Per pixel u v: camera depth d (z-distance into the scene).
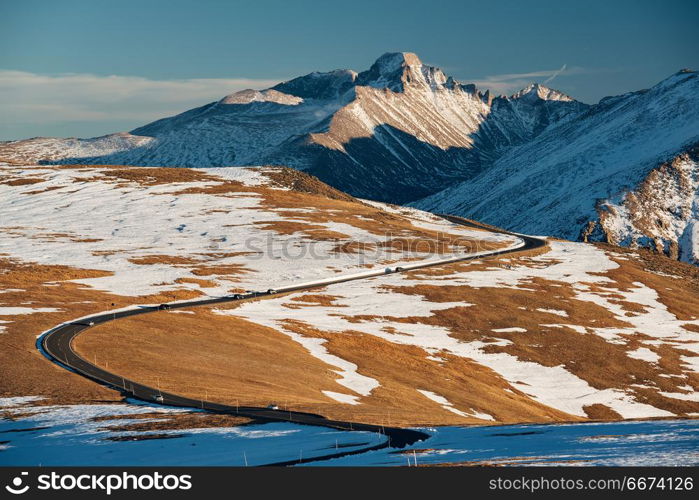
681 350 131.25
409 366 104.44
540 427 61.25
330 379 88.81
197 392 71.75
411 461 46.38
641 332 140.25
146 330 102.31
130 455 49.47
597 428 59.34
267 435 54.88
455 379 102.19
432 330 128.88
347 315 132.00
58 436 54.41
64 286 137.50
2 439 54.06
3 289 130.25
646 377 116.56
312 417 61.78
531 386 109.12
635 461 44.81
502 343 125.44
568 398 105.94
